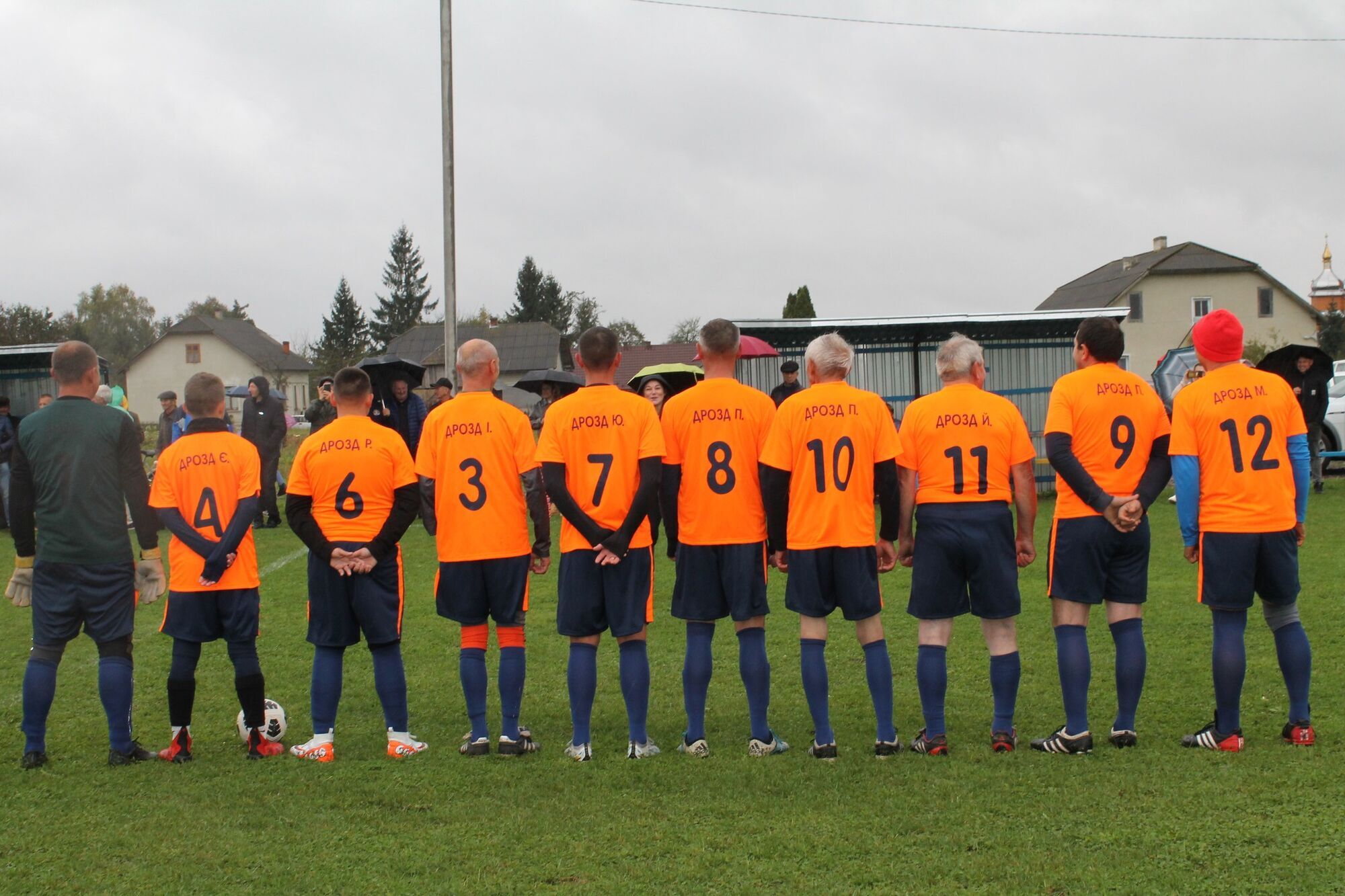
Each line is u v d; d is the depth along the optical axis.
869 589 4.93
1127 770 4.50
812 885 3.43
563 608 5.04
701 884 3.46
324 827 4.05
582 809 4.20
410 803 4.33
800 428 4.93
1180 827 3.81
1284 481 4.80
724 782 4.51
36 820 4.17
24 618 8.91
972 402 4.95
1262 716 5.32
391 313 92.94
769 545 5.09
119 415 5.10
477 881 3.51
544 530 5.22
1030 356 16.56
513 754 5.05
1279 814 3.90
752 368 16.33
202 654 7.44
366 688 6.52
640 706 5.02
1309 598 8.06
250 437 14.37
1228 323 4.91
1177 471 4.93
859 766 4.70
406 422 12.63
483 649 5.18
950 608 4.95
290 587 10.00
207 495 5.09
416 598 9.42
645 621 5.05
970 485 4.88
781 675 6.62
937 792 4.29
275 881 3.55
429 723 5.76
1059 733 4.89
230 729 5.67
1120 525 4.78
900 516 4.96
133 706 6.15
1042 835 3.79
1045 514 14.27
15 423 15.84
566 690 6.41
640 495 4.94
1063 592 4.88
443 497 5.12
